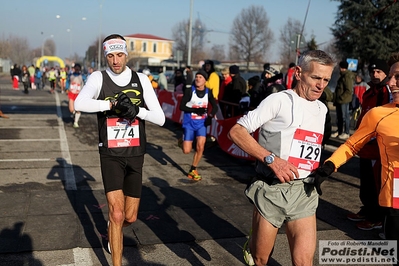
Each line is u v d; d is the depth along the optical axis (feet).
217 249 13.79
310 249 9.04
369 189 15.64
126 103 10.96
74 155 26.99
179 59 73.46
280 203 9.30
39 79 100.94
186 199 18.84
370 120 9.52
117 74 11.87
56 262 12.44
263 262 9.92
